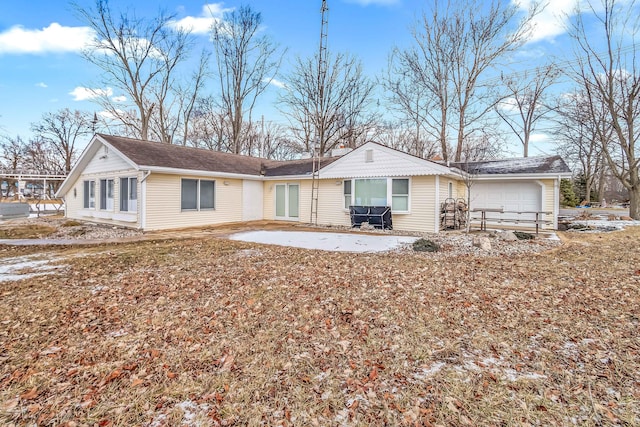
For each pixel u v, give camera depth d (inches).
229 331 145.9
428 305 173.3
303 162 700.7
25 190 1481.3
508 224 556.1
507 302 176.1
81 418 91.5
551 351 124.9
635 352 122.3
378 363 118.6
